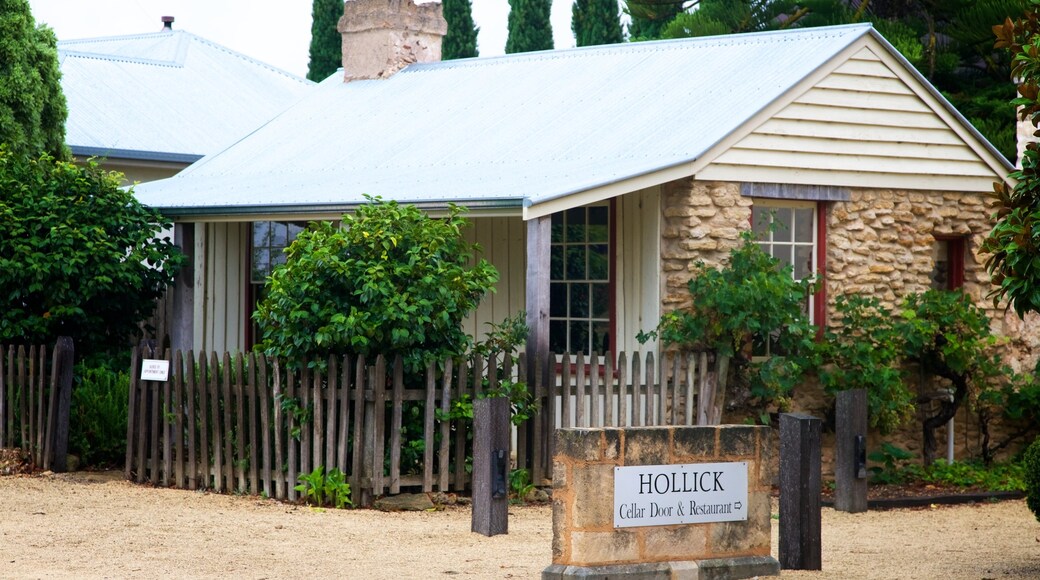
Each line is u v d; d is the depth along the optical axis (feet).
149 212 54.29
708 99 51.01
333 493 41.11
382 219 41.45
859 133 50.85
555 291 51.01
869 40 50.93
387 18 67.10
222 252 60.75
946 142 53.01
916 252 52.37
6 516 38.29
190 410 44.39
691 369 46.21
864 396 43.27
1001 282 31.71
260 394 42.65
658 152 47.75
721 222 47.65
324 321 41.04
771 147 48.73
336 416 41.37
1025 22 32.22
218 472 43.73
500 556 33.19
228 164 62.03
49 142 63.00
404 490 41.98
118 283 51.96
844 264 50.49
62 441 47.83
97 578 29.89
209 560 32.19
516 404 43.19
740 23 89.15
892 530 39.47
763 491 30.37
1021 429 53.67
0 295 50.93
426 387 41.70
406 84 65.41
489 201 44.45
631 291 48.67
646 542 28.89
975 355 50.57
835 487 44.65
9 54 60.34
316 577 30.30
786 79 49.60
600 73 58.13
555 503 28.76
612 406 45.06
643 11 96.89
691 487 29.37
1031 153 31.37
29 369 48.65
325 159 58.59
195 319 61.00
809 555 31.60
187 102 85.46
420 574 30.66
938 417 51.52
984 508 45.06
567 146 51.24
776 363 46.88
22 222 50.65
